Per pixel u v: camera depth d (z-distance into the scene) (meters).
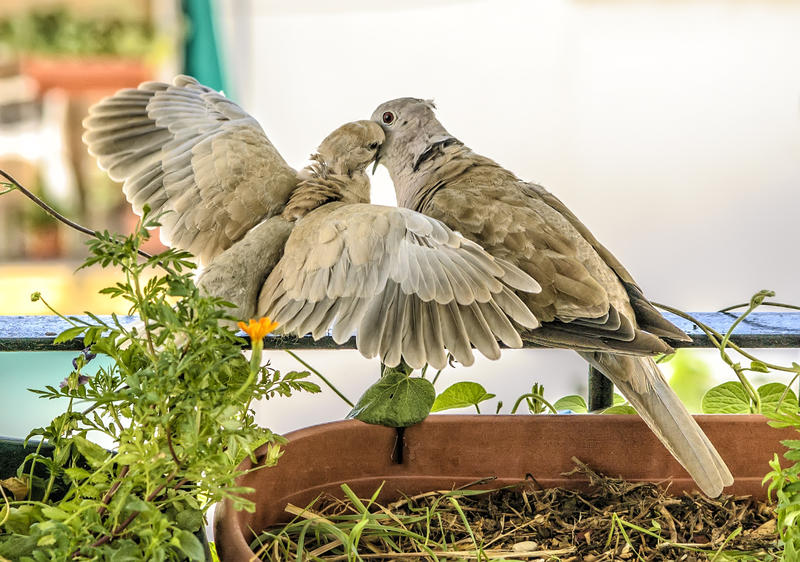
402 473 2.01
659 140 7.41
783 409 2.08
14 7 7.76
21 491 1.73
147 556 1.36
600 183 6.93
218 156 2.13
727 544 1.87
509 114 7.38
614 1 8.21
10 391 5.25
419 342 1.72
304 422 4.78
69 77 7.98
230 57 6.79
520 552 1.83
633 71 7.91
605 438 2.02
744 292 5.84
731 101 7.82
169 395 1.48
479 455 2.02
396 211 1.85
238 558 1.46
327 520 1.85
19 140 8.04
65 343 2.03
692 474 1.91
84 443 1.59
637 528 1.84
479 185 2.34
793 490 1.63
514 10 8.26
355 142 2.18
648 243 6.37
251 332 1.39
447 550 1.84
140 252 1.76
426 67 7.69
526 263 2.09
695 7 8.45
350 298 1.77
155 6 7.59
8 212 7.79
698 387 3.32
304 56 7.60
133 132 2.20
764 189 6.98
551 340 1.98
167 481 1.46
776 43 8.44
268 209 2.12
